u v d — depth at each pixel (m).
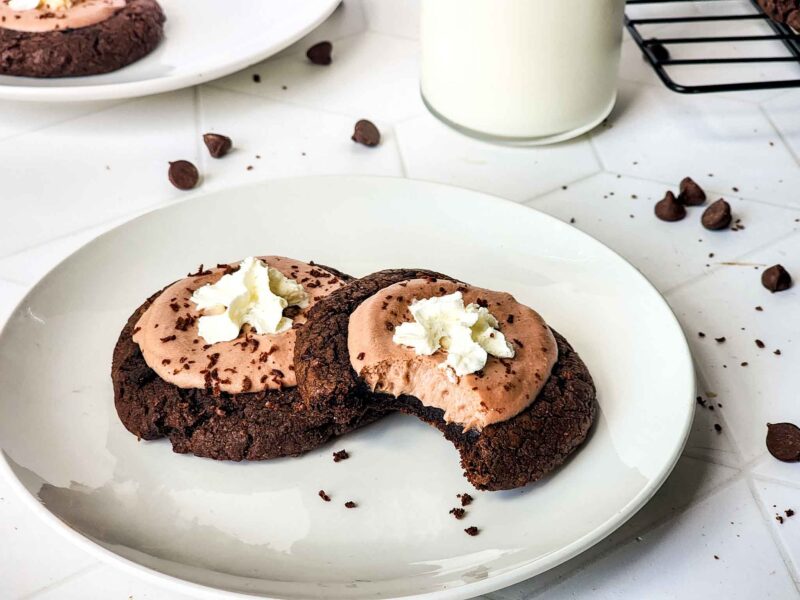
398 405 0.23
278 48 0.37
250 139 0.36
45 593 0.21
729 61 0.36
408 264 0.29
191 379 0.23
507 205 0.29
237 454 0.23
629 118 0.38
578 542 0.20
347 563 0.21
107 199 0.33
